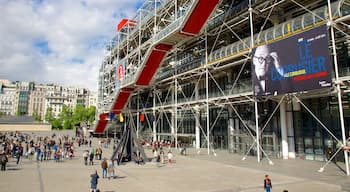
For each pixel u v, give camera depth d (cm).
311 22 1482
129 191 1024
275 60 1593
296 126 1948
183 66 2798
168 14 2903
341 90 1405
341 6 1355
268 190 877
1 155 1579
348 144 1307
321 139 1762
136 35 3594
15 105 12344
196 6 1984
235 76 2369
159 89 3603
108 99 4331
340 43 1559
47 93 12775
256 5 1830
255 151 2128
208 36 2491
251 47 1791
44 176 1359
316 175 1294
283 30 1650
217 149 2670
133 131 2028
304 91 1415
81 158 2192
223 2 2334
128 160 1970
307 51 1407
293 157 1925
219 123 2691
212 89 2712
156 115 3872
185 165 1727
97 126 4688
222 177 1297
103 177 1324
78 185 1142
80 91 14338
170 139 3488
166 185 1129
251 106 2258
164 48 2583
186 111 3244
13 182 1199
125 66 3547
